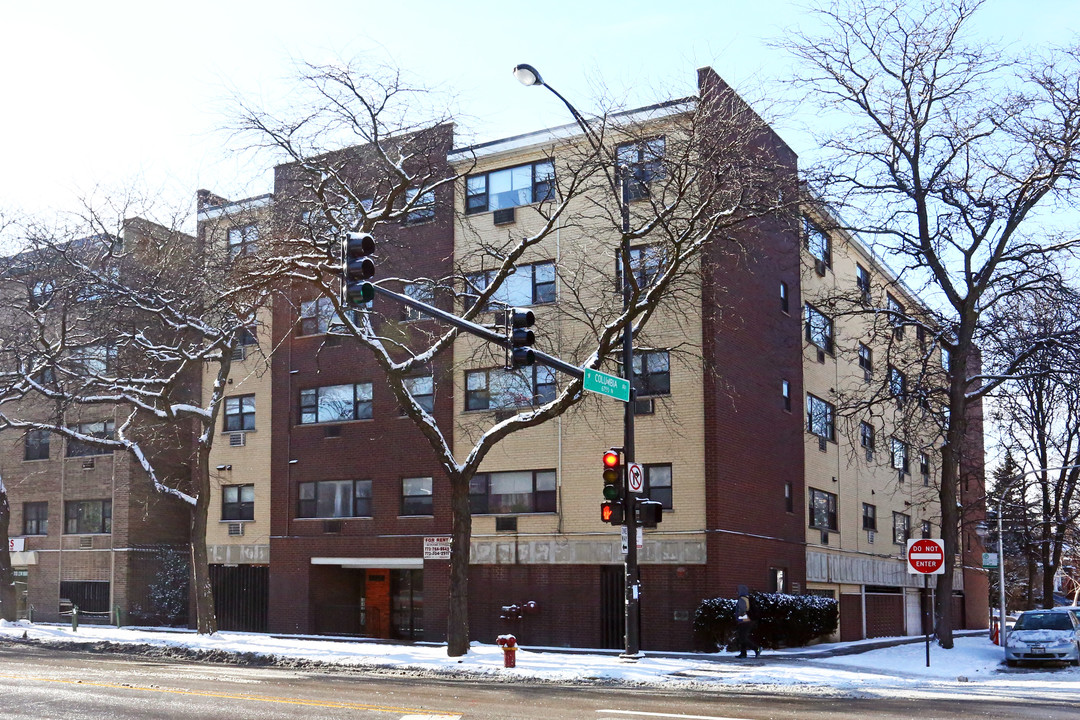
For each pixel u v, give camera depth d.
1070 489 43.56
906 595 46.09
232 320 30.84
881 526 43.22
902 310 32.66
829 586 37.03
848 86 28.48
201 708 14.21
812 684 19.61
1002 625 31.33
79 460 43.62
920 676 22.73
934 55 27.91
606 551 30.41
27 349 37.41
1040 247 28.45
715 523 28.95
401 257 34.38
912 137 28.72
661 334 30.34
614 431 30.86
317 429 36.66
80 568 42.81
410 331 34.34
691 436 29.59
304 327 37.66
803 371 36.44
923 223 28.84
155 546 42.16
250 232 33.44
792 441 34.78
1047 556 43.50
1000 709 15.16
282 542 36.81
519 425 24.20
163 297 31.25
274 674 20.58
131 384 34.25
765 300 33.69
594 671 20.80
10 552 44.59
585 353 30.67
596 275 30.58
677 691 18.34
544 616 31.27
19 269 38.06
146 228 32.44
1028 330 35.84
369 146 30.56
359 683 18.62
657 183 27.81
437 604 33.16
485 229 33.34
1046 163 27.20
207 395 40.16
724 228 24.61
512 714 13.80
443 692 17.08
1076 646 25.50
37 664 22.62
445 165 33.84
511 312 18.91
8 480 45.81
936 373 32.44
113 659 24.98
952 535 30.08
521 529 31.86
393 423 35.00
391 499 34.69
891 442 42.03
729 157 26.11
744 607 26.08
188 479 41.44
